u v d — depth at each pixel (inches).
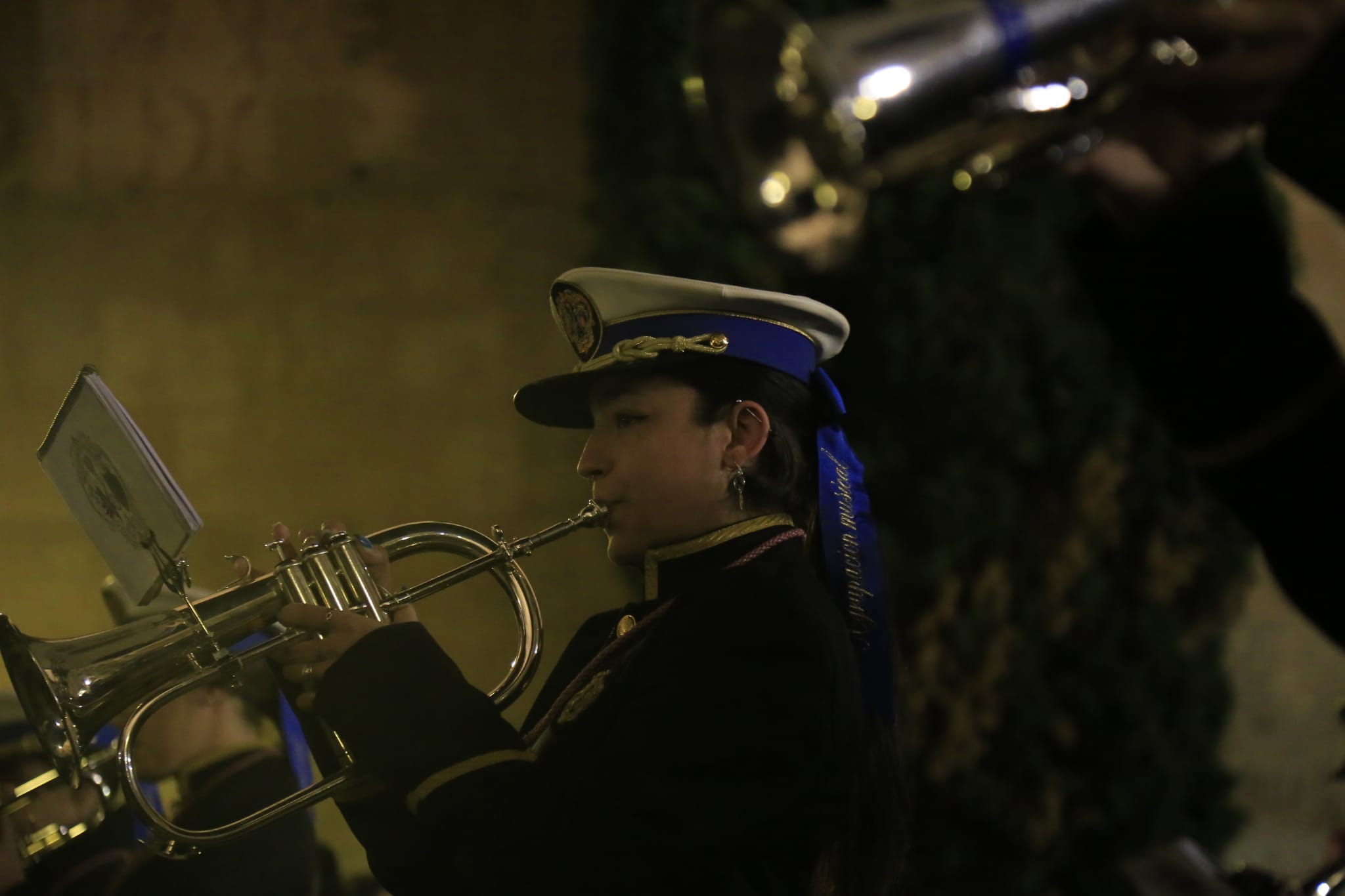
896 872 72.9
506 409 173.0
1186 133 27.7
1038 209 156.2
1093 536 159.0
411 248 175.0
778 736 63.9
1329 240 186.2
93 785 100.0
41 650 72.8
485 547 76.6
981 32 26.7
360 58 176.2
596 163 148.3
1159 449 160.6
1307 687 189.9
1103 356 158.6
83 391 72.3
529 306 174.4
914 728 153.9
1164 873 72.4
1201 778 163.5
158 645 71.9
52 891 101.8
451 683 67.1
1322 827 187.8
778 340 76.2
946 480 154.9
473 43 175.6
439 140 175.5
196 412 174.4
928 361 154.1
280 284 175.6
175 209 177.0
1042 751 158.6
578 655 81.7
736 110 30.8
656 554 75.0
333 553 72.1
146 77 177.8
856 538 77.4
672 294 74.9
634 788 62.2
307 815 102.3
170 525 70.0
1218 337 29.5
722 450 74.0
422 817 63.7
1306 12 24.0
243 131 177.2
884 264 153.4
